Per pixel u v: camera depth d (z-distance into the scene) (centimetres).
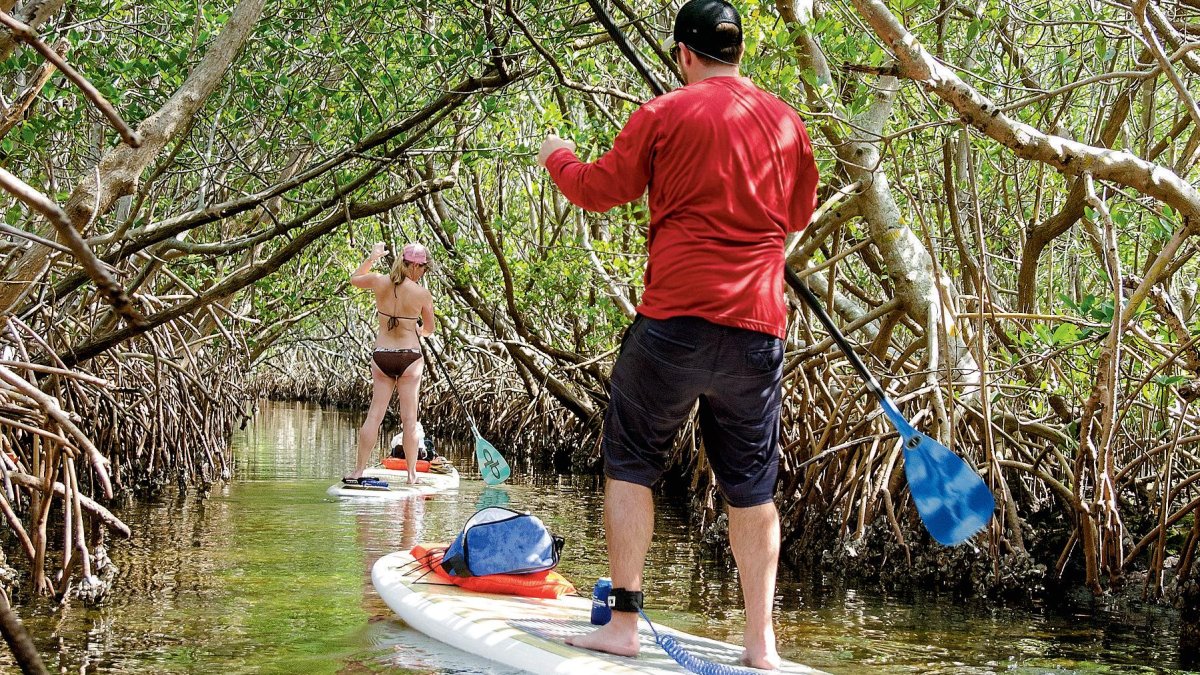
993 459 620
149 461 948
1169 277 669
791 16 653
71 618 427
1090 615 518
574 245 1141
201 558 570
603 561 604
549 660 327
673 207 307
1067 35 846
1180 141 891
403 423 930
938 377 673
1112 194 719
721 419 316
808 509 728
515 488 1016
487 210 1301
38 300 738
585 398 1393
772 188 310
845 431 741
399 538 651
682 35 326
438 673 339
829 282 772
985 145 722
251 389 2636
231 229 1162
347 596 473
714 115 305
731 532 326
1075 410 721
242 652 377
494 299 1220
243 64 707
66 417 429
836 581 603
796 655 411
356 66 717
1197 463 638
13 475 469
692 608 488
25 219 597
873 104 689
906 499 671
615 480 322
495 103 742
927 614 509
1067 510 702
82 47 648
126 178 526
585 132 888
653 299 307
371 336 2455
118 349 923
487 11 657
